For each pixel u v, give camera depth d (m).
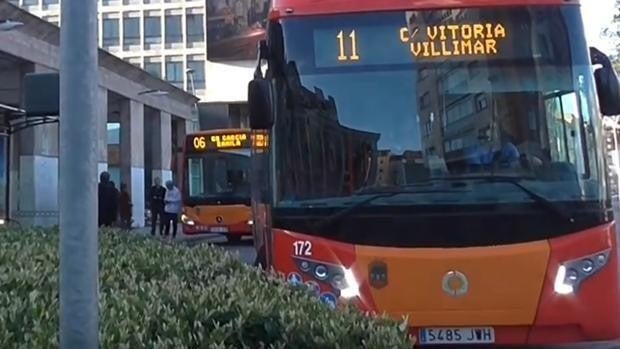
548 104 6.21
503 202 6.01
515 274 5.89
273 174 6.29
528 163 6.11
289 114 6.31
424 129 6.19
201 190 23.58
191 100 44.78
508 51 6.29
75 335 2.50
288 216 6.17
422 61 6.30
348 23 6.39
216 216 23.38
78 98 2.51
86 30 2.53
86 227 2.52
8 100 26.52
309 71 6.35
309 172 6.21
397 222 6.04
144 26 73.94
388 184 6.11
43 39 26.34
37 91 5.27
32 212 25.44
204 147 23.73
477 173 6.09
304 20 6.43
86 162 2.51
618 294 6.00
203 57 73.00
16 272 4.91
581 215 6.00
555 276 5.89
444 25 6.33
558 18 6.36
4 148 21.11
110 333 3.21
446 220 6.01
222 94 62.81
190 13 73.38
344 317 3.85
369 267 5.96
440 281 5.91
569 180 6.07
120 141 36.47
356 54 6.34
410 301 5.91
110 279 4.86
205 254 6.56
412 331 5.90
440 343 5.90
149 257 6.16
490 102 6.22
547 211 6.00
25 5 75.81
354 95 6.29
